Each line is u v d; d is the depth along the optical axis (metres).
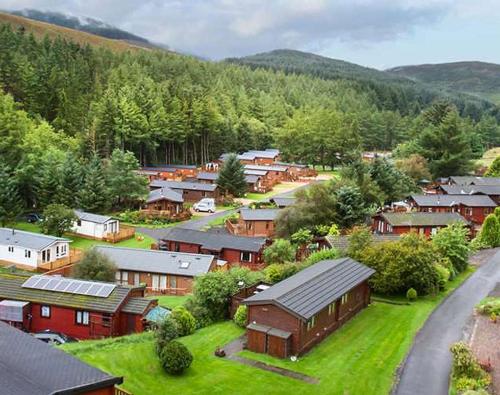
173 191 105.38
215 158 161.62
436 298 48.25
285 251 63.22
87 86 161.88
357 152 134.62
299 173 143.62
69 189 92.50
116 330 41.88
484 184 104.88
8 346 24.95
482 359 33.72
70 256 71.25
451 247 56.59
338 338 38.47
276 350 34.78
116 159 98.56
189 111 153.25
